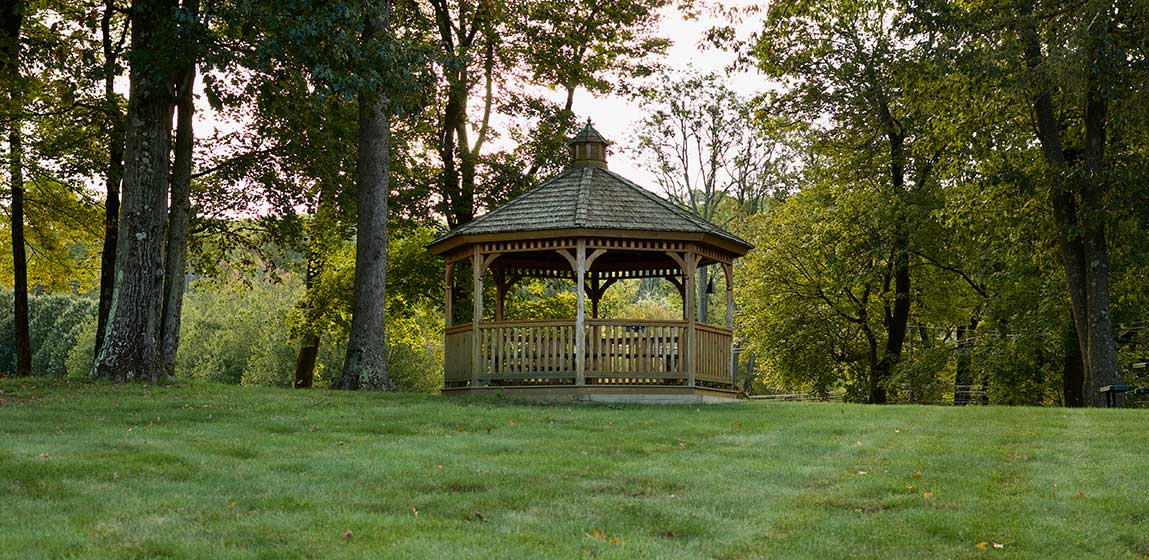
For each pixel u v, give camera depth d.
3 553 7.28
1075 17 22.98
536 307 34.78
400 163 30.30
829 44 32.38
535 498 9.75
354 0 18.27
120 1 23.11
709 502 9.73
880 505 9.66
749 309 40.41
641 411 17.36
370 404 17.38
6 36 22.42
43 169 27.22
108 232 27.47
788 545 8.27
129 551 7.50
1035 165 25.22
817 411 17.59
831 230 34.50
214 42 18.38
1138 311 29.61
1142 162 24.03
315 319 34.78
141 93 19.27
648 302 73.00
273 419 14.94
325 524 8.47
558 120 31.42
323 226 32.41
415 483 10.29
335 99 25.12
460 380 21.20
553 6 29.95
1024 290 31.05
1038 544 8.28
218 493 9.65
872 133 33.16
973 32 23.27
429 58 20.61
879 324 37.66
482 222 20.86
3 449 11.30
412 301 33.03
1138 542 8.38
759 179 50.97
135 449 11.75
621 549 7.91
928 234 31.95
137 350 19.88
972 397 37.03
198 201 28.22
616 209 20.61
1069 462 11.82
